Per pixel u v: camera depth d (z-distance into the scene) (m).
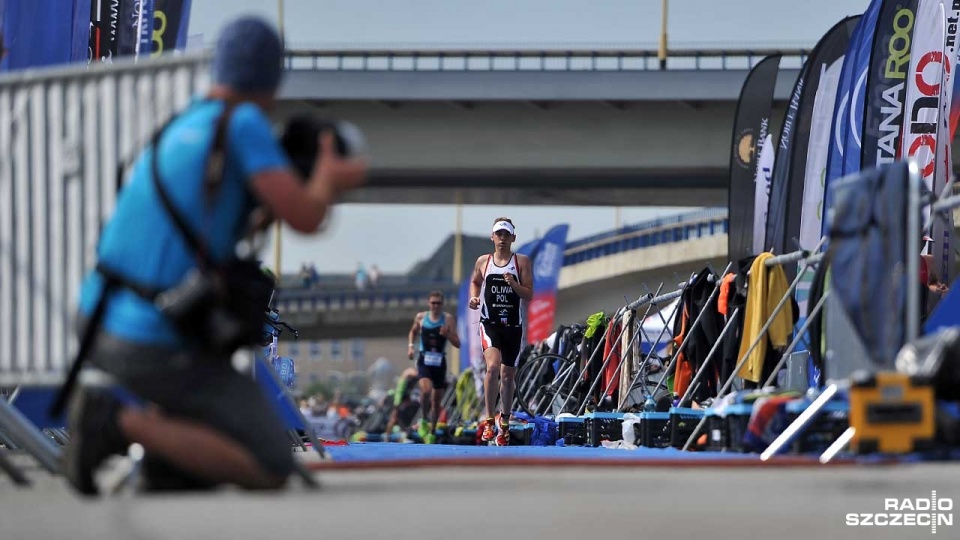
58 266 15.49
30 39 33.56
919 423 16.48
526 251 121.12
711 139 126.56
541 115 128.88
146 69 15.12
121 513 9.52
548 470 18.22
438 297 66.94
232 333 11.65
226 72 12.43
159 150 12.11
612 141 128.00
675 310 41.09
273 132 12.52
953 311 20.89
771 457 19.84
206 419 11.91
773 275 30.22
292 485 14.86
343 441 49.78
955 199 22.70
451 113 129.50
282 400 33.09
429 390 67.62
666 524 8.89
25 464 22.22
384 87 127.25
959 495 11.89
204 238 11.90
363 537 7.84
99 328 11.98
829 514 9.84
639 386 42.44
